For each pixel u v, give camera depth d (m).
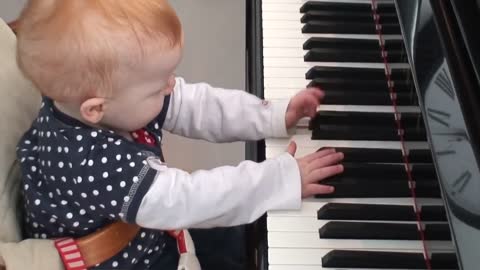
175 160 1.81
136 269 1.01
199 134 1.08
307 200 0.91
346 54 1.10
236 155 1.83
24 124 0.99
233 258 1.13
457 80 0.73
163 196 0.87
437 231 0.78
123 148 0.87
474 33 0.77
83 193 0.88
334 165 0.92
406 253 0.83
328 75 1.07
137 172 0.87
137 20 0.82
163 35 0.84
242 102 1.05
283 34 1.16
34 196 0.91
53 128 0.89
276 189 0.91
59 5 0.82
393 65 1.02
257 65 1.12
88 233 0.94
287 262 0.83
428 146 0.81
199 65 1.99
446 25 0.79
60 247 0.91
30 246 0.90
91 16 0.81
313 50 1.11
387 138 0.97
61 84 0.85
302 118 1.02
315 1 1.21
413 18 0.85
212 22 2.12
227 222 0.91
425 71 0.78
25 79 1.00
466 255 0.64
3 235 0.92
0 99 0.95
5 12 2.06
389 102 1.02
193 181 0.89
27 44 0.84
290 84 1.08
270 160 0.92
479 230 0.63
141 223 0.89
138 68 0.85
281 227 0.87
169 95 1.04
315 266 0.83
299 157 0.97
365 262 0.82
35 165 0.92
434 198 0.79
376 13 1.16
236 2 2.17
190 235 1.13
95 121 0.87
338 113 1.00
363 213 0.87
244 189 0.89
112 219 0.93
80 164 0.87
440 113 0.73
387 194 0.90
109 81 0.84
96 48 0.81
